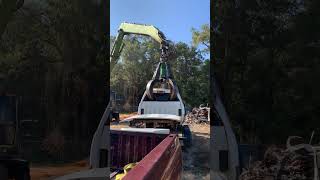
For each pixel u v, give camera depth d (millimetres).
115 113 11719
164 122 10656
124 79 44875
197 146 10000
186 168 7078
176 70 36125
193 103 32375
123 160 6391
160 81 12719
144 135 6438
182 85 32906
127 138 6469
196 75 34875
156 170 2658
